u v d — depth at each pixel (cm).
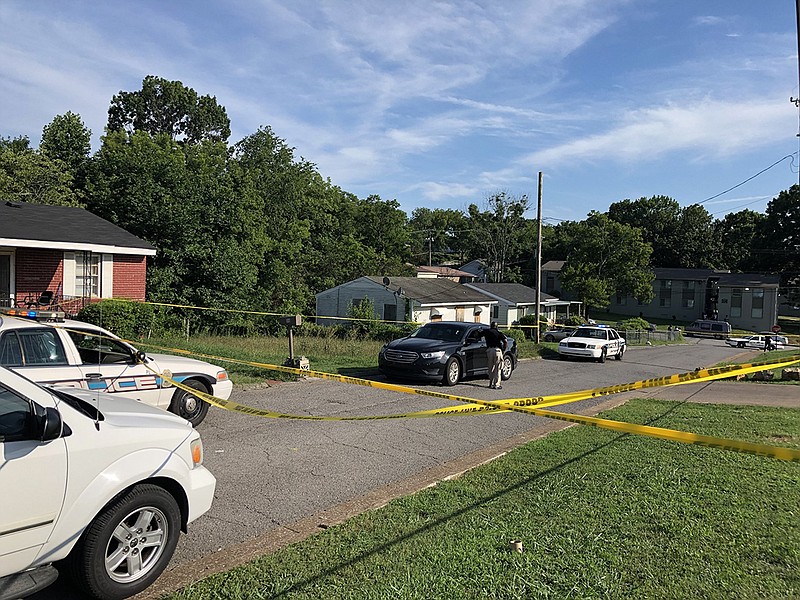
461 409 550
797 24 1355
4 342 666
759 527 493
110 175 2897
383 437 859
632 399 1305
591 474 646
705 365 2530
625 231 6222
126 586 386
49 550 355
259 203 3666
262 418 942
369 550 448
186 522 431
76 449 367
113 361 772
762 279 6594
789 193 6762
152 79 6744
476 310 4344
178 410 833
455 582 397
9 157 2816
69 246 1812
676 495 572
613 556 437
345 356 1831
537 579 402
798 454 307
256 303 3141
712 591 387
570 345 2553
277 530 506
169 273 2498
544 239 8488
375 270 5291
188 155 3941
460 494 580
